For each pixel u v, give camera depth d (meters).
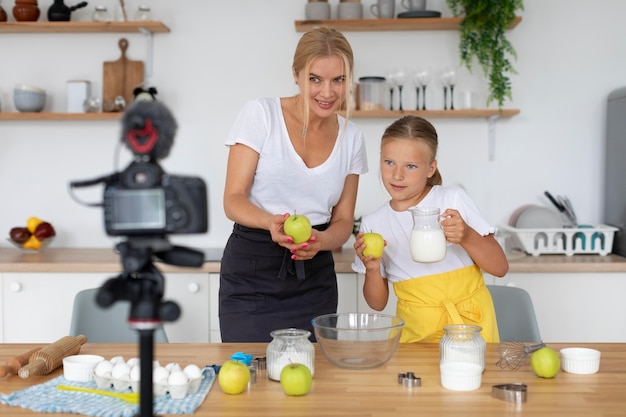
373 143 3.54
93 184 0.98
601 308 3.08
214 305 3.05
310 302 2.20
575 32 3.53
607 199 3.48
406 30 3.50
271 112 2.09
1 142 3.59
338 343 1.56
